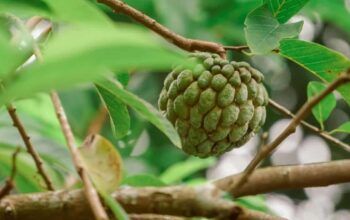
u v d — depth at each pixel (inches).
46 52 16.6
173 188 26.3
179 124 35.0
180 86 34.8
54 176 36.1
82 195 27.9
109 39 16.1
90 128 45.3
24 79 16.6
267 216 25.7
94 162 27.4
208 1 53.8
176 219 27.0
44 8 25.3
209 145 35.1
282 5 32.7
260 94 35.3
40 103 41.0
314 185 31.8
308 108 26.0
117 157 27.5
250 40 32.3
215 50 34.9
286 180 31.7
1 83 21.8
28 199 28.0
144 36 16.3
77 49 16.0
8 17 27.2
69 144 26.9
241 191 31.7
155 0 50.4
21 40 24.5
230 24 54.0
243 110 34.8
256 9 32.7
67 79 16.6
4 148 36.4
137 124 49.3
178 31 51.1
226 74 34.7
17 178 36.3
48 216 28.0
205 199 25.6
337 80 25.5
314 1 53.2
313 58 32.5
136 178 34.2
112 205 25.1
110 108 32.1
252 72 35.4
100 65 16.6
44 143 37.1
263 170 31.7
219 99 34.5
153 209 26.5
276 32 32.4
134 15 33.8
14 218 27.9
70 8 23.8
